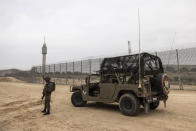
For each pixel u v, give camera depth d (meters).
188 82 18.86
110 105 10.41
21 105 10.68
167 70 20.16
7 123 6.83
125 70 8.18
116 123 6.65
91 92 9.80
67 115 7.98
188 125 6.33
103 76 8.94
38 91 19.05
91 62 25.75
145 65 7.98
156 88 8.02
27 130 5.98
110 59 8.80
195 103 10.66
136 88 7.54
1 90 19.12
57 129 6.02
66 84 29.36
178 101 11.46
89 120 7.10
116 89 8.27
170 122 6.73
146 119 7.18
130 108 7.67
